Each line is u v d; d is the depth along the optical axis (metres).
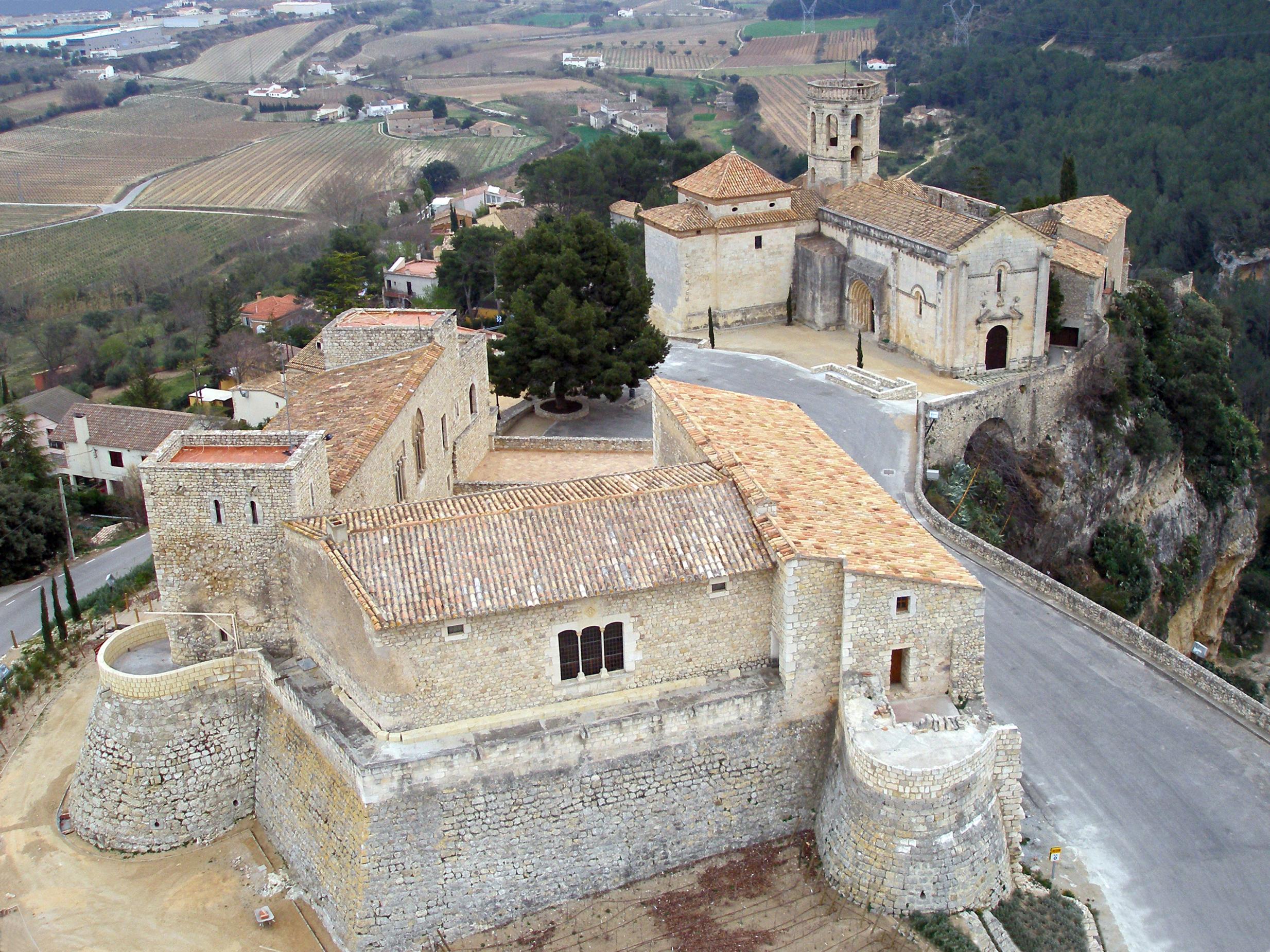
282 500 44.62
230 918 43.06
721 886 43.09
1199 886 41.91
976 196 129.12
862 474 51.19
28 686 56.78
